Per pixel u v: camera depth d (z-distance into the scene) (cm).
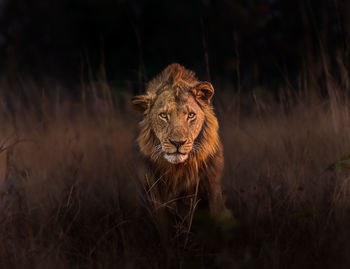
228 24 2220
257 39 2108
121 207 869
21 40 2677
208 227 736
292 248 690
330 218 746
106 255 688
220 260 657
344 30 1304
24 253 697
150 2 2706
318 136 978
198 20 2408
